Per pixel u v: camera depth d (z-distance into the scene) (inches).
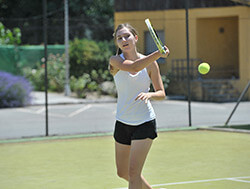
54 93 1811.0
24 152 739.4
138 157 368.2
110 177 549.6
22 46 1974.7
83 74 1884.8
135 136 371.6
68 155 705.6
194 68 1689.2
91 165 625.9
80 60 1887.3
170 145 775.7
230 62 1771.7
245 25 1595.7
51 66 1888.5
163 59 1733.5
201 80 1619.1
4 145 813.9
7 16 2659.9
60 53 1980.8
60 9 2586.1
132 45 378.0
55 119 1187.9
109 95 1715.1
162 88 382.3
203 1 1675.7
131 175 369.4
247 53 1595.7
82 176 557.9
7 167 622.5
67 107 1438.2
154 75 382.3
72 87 1769.2
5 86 1456.7
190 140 825.5
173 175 550.9
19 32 1983.3
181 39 1710.1
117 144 392.2
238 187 483.5
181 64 1726.1
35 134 938.7
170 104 1455.5
